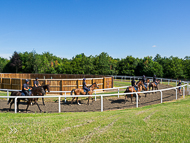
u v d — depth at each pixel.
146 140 4.59
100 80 20.34
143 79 16.08
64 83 17.61
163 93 17.92
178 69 40.44
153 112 7.74
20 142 4.65
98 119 6.75
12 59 58.78
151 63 44.97
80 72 45.47
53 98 14.81
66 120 6.58
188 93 17.73
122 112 8.52
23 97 9.13
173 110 8.02
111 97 15.38
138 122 6.13
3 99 13.80
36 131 5.37
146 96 16.03
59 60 79.06
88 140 4.69
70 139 4.79
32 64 54.50
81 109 10.47
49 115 8.17
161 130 5.35
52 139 4.82
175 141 4.52
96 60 47.53
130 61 50.03
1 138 4.84
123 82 31.58
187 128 5.48
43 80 17.20
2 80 19.19
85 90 12.33
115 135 4.96
